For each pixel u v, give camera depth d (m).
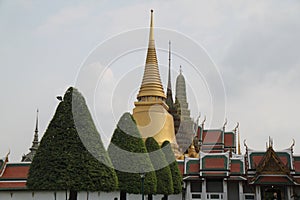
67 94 29.72
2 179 49.25
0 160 51.81
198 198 58.94
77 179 27.44
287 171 55.62
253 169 58.66
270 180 55.47
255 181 55.72
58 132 28.30
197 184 62.22
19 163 51.31
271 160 56.59
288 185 54.62
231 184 60.62
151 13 79.38
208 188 61.56
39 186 27.03
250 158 60.09
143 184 36.84
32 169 27.88
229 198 59.97
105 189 29.16
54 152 27.66
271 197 56.72
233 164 60.47
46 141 28.17
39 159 27.81
